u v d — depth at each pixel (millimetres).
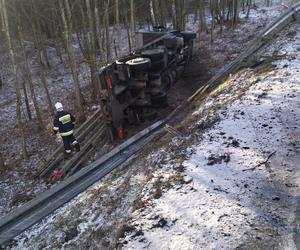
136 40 18391
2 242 7887
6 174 14734
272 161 6633
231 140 7629
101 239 6621
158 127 11898
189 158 7363
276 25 19594
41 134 17828
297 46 14141
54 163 13273
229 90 11719
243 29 25688
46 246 7426
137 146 10766
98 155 12609
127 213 6695
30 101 23453
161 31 19078
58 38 29359
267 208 5504
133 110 13680
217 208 5668
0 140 18812
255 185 6078
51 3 22703
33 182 13289
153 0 26469
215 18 30297
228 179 6359
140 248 5172
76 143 11195
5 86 26812
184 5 24312
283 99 8930
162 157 8133
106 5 20422
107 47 20641
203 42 24625
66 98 22031
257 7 35250
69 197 8875
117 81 12602
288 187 5895
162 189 6543
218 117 8930
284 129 7613
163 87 15430
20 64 23906
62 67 28094
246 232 5082
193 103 13547
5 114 22359
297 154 6711
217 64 19203
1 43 28359
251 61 15281
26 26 26172
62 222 7977
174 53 16422
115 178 9133
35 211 8539
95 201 8148
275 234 4980
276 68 11539
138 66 12547
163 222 5586
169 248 5043
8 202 12562
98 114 15344
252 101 9250
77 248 6824
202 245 4973
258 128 7863
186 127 9805
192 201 5949
